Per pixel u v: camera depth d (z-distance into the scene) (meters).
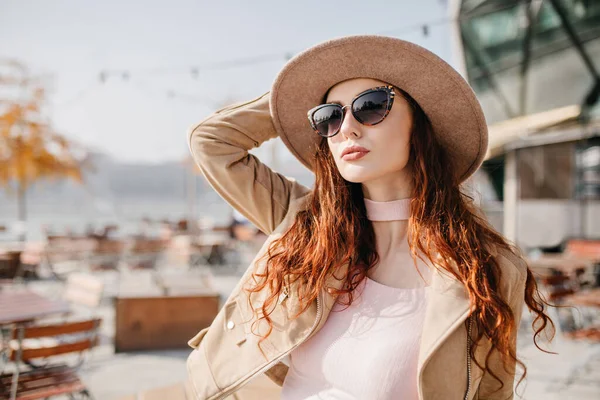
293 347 1.15
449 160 1.30
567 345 5.05
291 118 1.36
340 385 1.09
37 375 3.18
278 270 1.18
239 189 1.32
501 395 1.14
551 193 9.66
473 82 9.73
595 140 8.92
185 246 10.50
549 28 8.18
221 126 1.33
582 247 8.20
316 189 1.28
